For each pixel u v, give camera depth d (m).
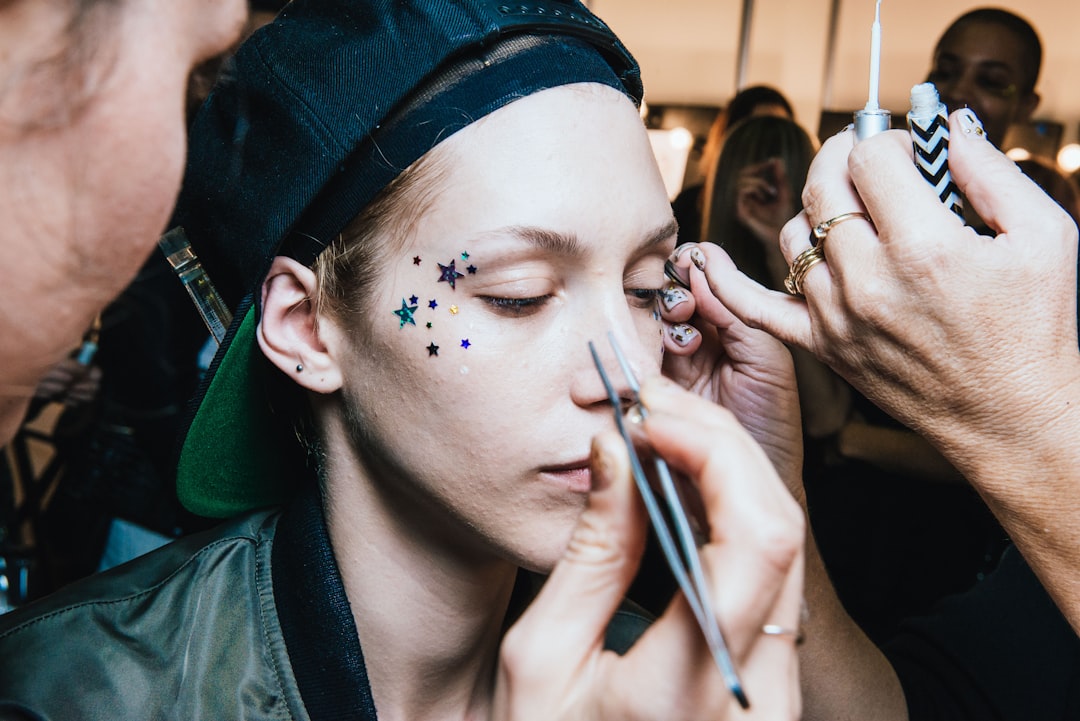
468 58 0.87
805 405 1.96
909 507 1.89
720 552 0.58
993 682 1.15
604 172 0.87
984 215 0.82
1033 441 0.80
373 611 0.98
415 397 0.89
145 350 1.81
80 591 0.99
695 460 0.61
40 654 0.94
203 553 1.02
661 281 0.97
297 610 0.96
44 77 0.54
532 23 0.88
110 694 0.93
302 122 0.89
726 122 2.38
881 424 1.98
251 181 0.92
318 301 0.93
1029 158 2.48
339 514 0.98
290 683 0.96
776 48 2.93
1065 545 0.83
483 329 0.86
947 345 0.80
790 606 0.63
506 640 0.66
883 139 0.83
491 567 0.97
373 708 0.94
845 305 0.85
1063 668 1.14
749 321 0.96
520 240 0.85
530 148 0.86
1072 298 0.80
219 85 0.88
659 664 0.59
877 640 1.89
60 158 0.55
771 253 2.12
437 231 0.86
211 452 1.03
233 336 0.94
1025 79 2.29
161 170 0.57
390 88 0.86
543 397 0.86
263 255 0.90
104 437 1.83
